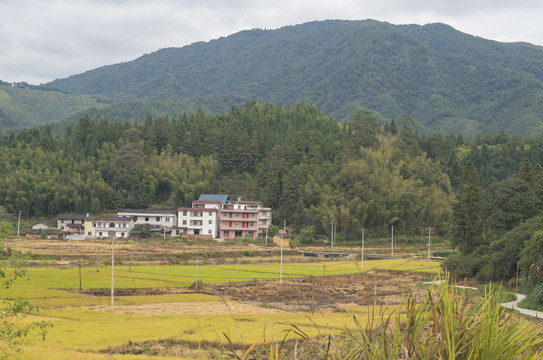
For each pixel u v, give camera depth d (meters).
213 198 160.75
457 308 5.95
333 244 143.25
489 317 5.89
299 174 163.38
